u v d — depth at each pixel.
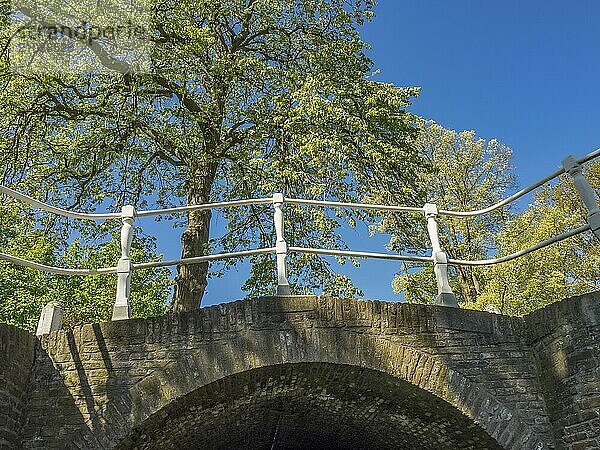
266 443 9.06
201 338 5.93
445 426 6.73
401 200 13.07
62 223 13.91
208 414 6.70
